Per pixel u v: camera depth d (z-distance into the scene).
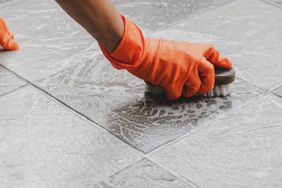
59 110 1.45
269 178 1.24
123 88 1.52
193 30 1.76
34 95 1.51
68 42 1.72
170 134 1.37
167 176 1.25
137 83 1.54
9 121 1.42
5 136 1.38
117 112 1.44
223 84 1.47
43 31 1.78
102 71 1.59
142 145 1.34
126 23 1.35
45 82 1.55
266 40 1.70
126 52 1.37
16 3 1.92
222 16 1.82
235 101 1.46
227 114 1.42
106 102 1.47
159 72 1.42
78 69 1.60
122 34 1.35
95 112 1.44
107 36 1.33
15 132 1.39
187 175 1.25
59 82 1.55
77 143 1.35
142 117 1.42
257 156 1.29
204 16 1.82
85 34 1.76
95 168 1.28
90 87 1.53
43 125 1.41
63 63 1.63
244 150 1.31
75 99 1.49
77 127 1.39
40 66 1.62
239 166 1.27
